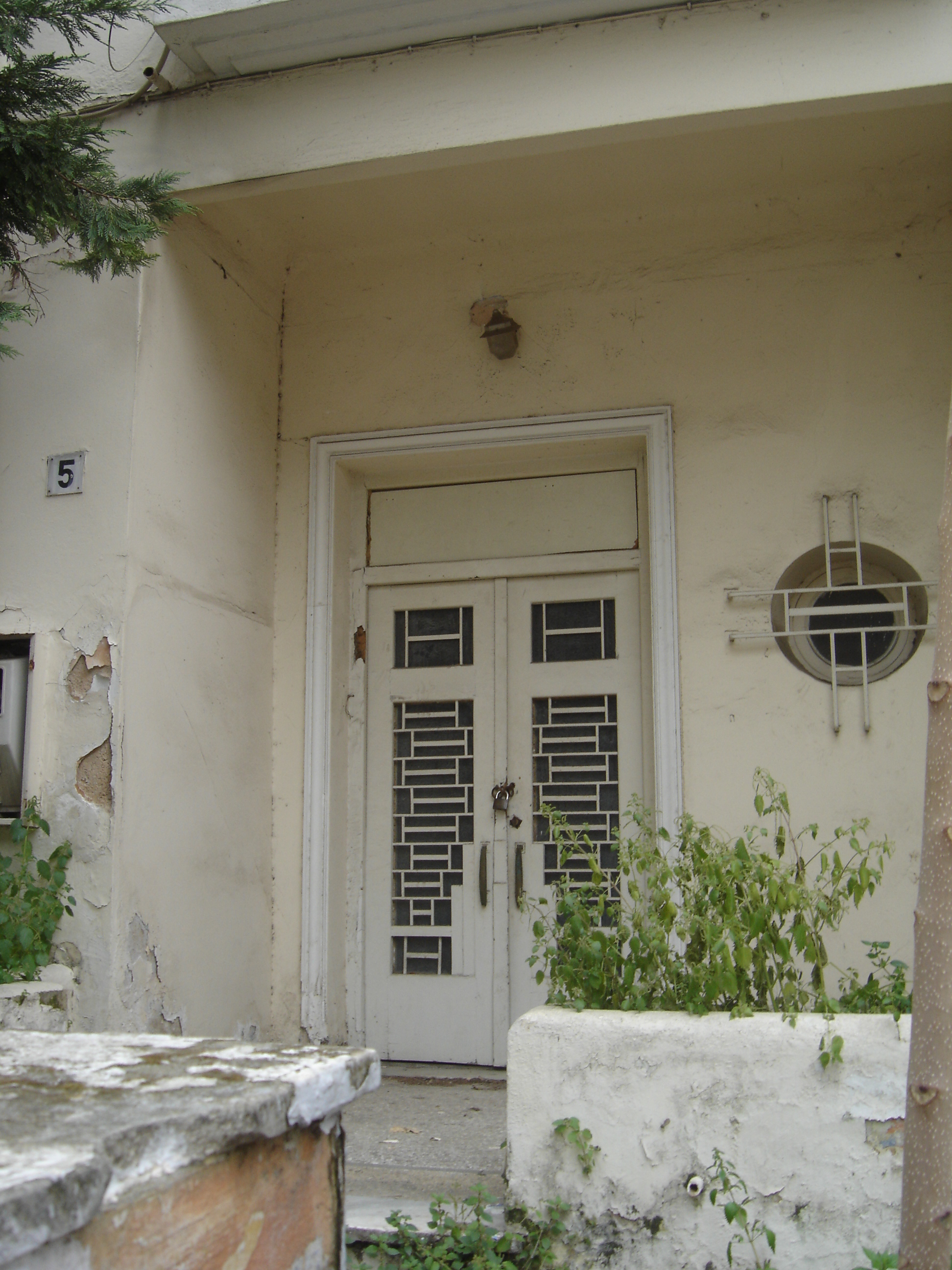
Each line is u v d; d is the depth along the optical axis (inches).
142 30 156.6
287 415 190.5
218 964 160.2
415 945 180.2
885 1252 95.0
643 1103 101.7
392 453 184.4
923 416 165.8
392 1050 177.3
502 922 176.7
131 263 129.3
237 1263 55.6
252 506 179.6
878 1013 110.0
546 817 179.0
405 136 145.3
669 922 108.0
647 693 175.8
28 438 152.2
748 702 164.4
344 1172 66.5
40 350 153.9
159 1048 68.1
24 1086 58.1
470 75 143.9
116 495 146.6
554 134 140.9
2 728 145.0
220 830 163.6
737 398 172.6
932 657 160.2
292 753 180.5
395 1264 106.2
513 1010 174.6
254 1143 57.6
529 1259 101.0
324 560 184.5
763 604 166.6
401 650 189.2
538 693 182.1
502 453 182.9
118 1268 47.6
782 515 167.9
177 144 153.3
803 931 105.8
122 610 143.5
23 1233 41.1
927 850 63.9
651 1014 105.4
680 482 172.1
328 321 191.3
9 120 119.2
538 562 183.6
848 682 162.6
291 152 148.9
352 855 183.2
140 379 149.6
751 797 161.8
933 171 165.8
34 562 148.8
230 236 175.8
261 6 137.5
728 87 136.9
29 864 140.7
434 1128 143.2
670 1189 99.9
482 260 186.1
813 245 173.5
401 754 186.4
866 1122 97.7
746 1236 97.6
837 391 169.3
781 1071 99.7
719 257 176.7
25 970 131.1
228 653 169.2
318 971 173.2
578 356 179.6
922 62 132.8
